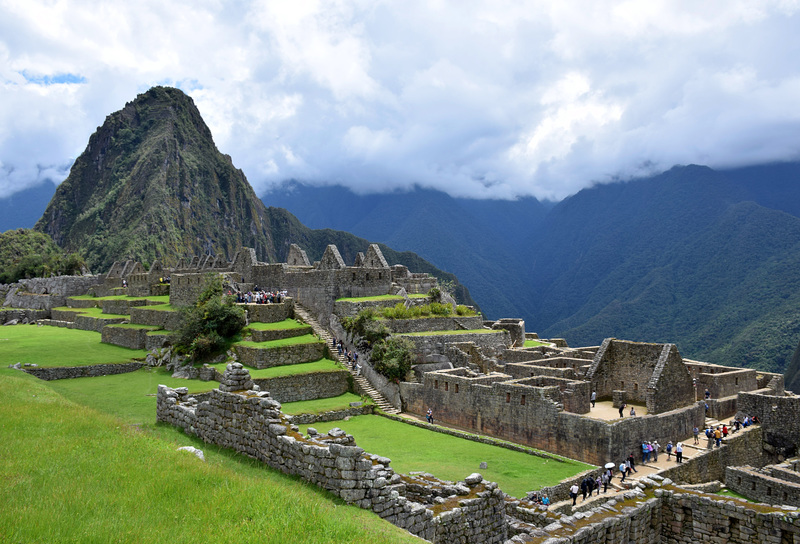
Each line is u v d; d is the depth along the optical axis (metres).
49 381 47.41
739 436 42.69
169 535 12.02
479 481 19.52
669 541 19.86
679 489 20.58
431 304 63.66
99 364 51.25
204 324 53.59
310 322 59.88
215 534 12.37
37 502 13.08
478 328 62.44
